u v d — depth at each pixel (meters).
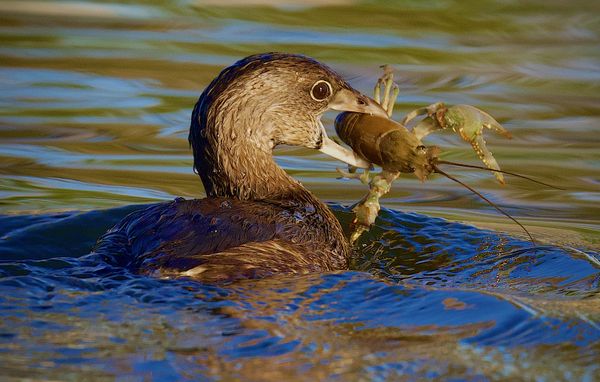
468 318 9.94
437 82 21.25
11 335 9.09
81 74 21.80
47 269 11.01
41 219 14.04
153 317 9.55
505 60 22.56
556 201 16.59
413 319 9.87
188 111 20.03
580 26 24.70
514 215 15.95
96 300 9.91
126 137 18.83
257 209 12.17
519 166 17.80
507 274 12.47
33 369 8.48
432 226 14.48
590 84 21.27
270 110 13.27
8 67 22.02
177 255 11.04
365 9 26.14
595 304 10.77
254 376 8.51
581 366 9.05
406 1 26.47
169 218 11.77
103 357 8.71
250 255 11.14
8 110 19.81
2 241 13.35
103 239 11.98
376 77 21.33
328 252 12.30
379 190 13.15
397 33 24.28
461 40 23.89
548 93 20.83
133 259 11.30
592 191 16.89
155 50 23.19
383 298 10.34
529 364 9.05
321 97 13.36
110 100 20.45
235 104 13.17
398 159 12.77
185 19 25.62
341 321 9.71
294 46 23.16
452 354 9.15
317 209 13.23
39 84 21.19
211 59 22.52
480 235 14.13
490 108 20.16
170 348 8.91
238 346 9.02
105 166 17.50
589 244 14.12
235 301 9.99
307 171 17.83
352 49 22.97
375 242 13.89
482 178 17.58
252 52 22.78
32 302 9.83
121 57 22.75
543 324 9.86
